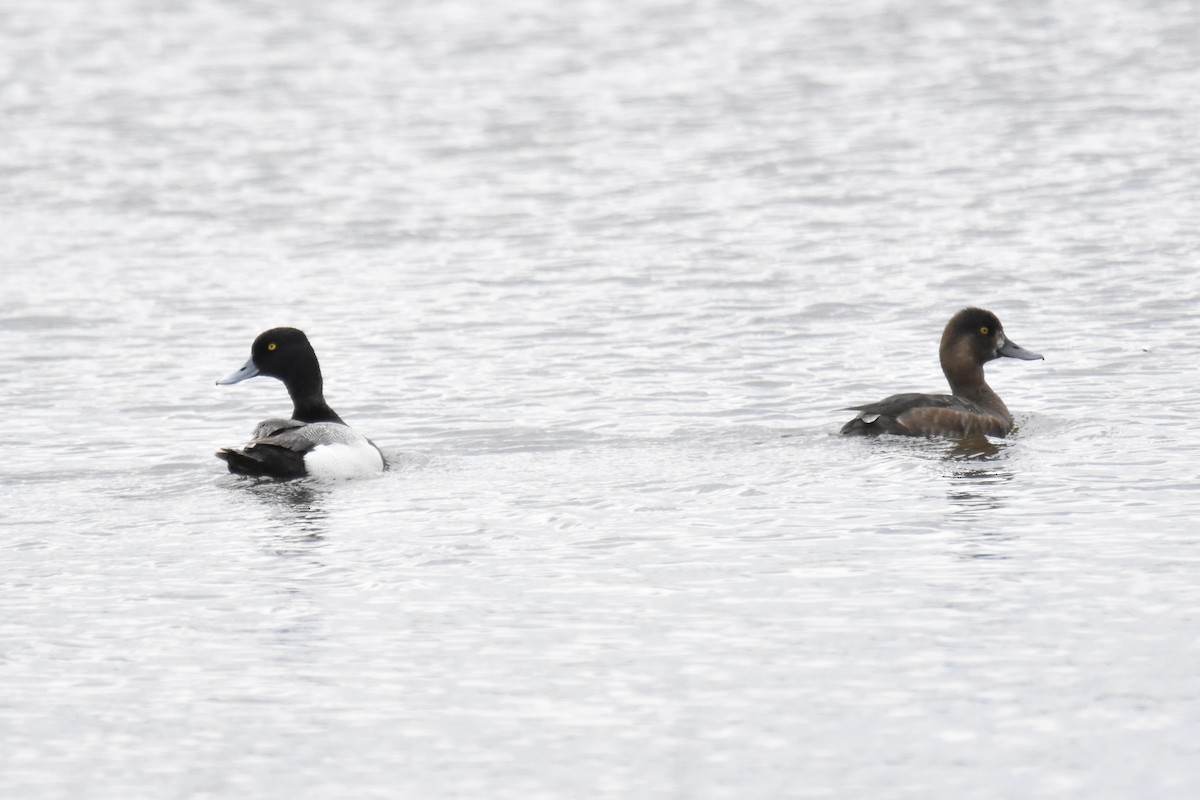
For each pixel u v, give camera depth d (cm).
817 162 3572
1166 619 1091
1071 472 1501
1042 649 1048
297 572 1266
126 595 1220
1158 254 2627
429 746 939
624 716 972
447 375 2064
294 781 902
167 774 913
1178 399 1820
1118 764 891
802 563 1247
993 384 1953
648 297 2494
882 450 1622
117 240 3041
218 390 2028
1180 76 4334
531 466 1612
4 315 2445
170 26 5900
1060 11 5431
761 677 1022
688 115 4181
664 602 1167
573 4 6122
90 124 4281
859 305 2405
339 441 1584
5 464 1669
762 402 1897
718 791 877
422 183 3528
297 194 3438
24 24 5975
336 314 2441
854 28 5362
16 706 1009
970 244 2778
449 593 1204
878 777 888
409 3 6278
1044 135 3728
